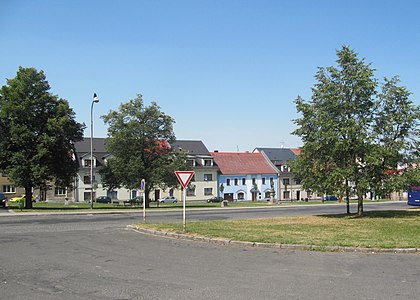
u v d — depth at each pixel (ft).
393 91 77.87
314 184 81.87
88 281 26.45
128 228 62.34
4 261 33.96
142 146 154.51
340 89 78.79
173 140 161.27
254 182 290.15
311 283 25.59
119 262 33.19
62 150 137.90
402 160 79.05
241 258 34.73
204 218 90.99
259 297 22.41
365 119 77.10
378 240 42.24
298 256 35.58
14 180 128.36
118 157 152.25
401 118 77.51
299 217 82.12
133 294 23.16
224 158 295.69
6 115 129.29
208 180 276.00
